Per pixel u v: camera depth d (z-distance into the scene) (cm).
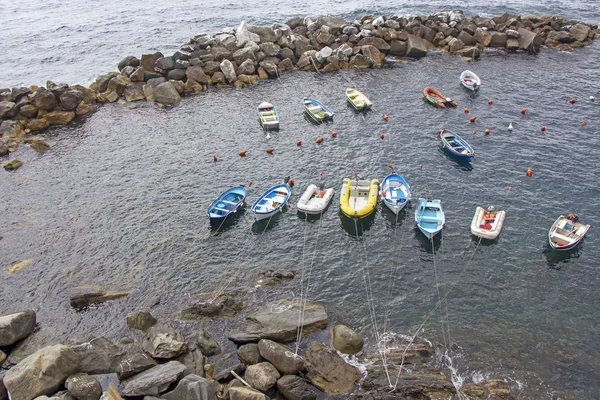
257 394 2870
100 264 4262
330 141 6006
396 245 4369
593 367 3228
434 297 3831
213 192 5191
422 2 10944
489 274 4025
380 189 5000
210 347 3362
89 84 7762
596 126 6078
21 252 4438
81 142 6250
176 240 4522
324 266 4178
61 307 3834
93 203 5084
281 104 6950
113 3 12162
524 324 3575
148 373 3095
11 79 8075
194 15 10844
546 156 5531
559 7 10231
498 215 4522
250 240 4503
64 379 3092
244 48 7894
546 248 4269
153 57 7569
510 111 6475
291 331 3444
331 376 3127
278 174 5441
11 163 5728
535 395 3050
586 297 3794
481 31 8412
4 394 3047
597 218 4603
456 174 5291
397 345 3419
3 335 3431
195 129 6425
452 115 6438
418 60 8125
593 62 7800
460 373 3206
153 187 5303
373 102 6856
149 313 3647
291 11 10775
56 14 11456
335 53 8025
